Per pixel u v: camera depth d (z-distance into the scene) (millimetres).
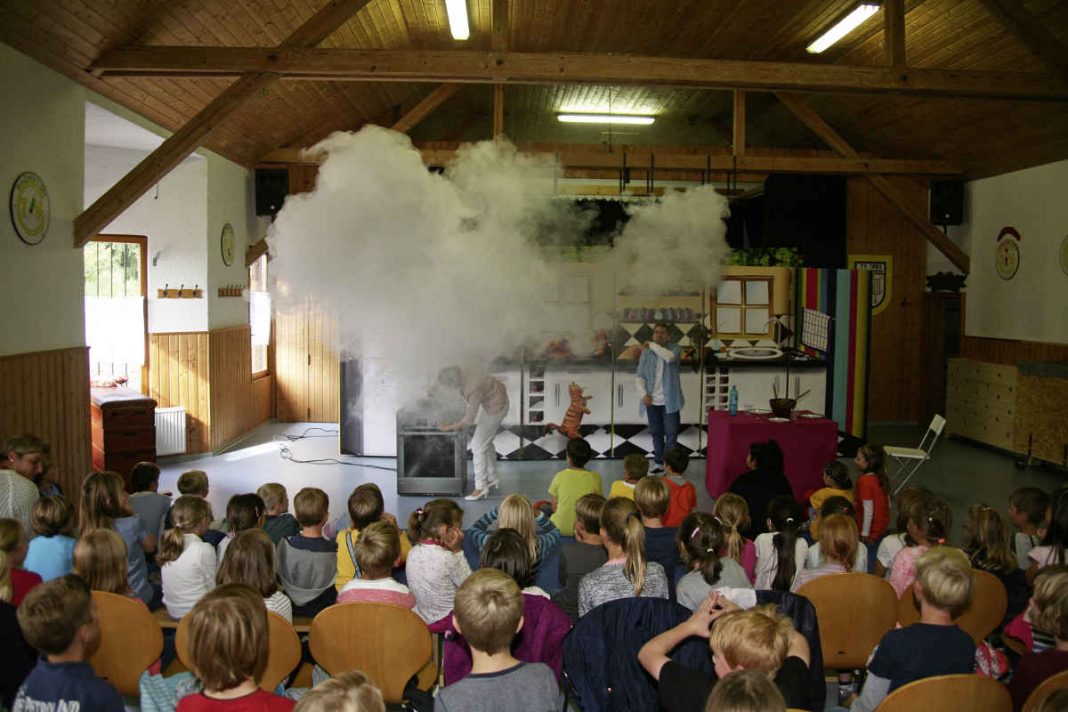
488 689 1908
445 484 7348
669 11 8797
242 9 6637
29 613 2010
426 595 3285
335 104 10008
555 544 4000
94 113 6918
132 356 8695
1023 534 4004
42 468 4398
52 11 5398
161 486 7715
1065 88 6926
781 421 7117
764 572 3641
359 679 1660
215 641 1828
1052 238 9477
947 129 10203
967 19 7891
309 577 3453
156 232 8719
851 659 3191
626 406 8828
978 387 10078
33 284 5855
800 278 8922
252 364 11016
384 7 8070
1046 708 1705
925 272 11820
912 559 3471
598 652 2271
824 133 10883
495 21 6496
